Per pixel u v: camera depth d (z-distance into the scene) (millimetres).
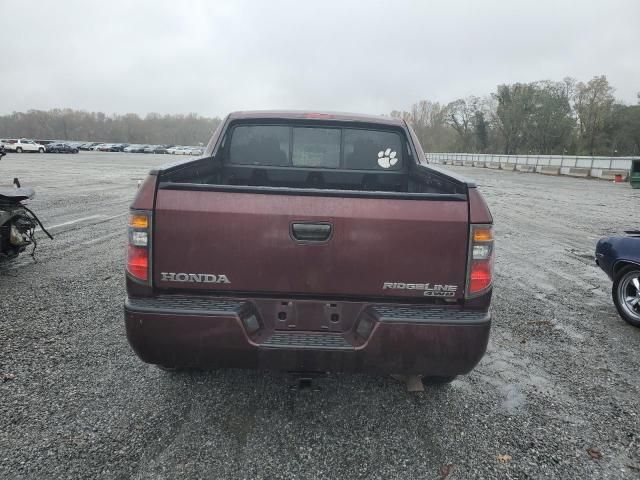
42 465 2572
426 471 2629
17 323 4598
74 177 23734
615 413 3324
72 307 5078
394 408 3271
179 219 2590
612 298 5625
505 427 3094
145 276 2631
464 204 2627
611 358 4273
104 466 2576
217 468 2588
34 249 7102
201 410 3158
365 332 2656
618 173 32094
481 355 2650
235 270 2629
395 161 4496
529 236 10578
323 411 3199
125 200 14844
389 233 2602
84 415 3062
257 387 3486
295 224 2594
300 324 2719
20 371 3633
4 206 6445
